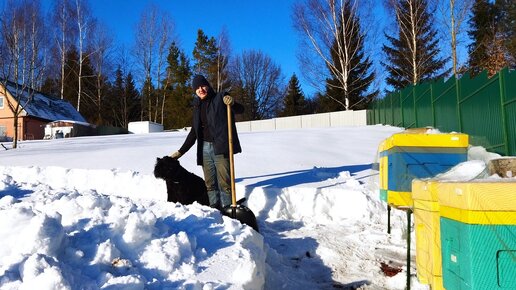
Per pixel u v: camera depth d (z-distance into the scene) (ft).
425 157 13.56
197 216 11.95
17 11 55.62
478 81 27.68
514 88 22.33
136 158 27.73
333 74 106.83
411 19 92.17
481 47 101.35
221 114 16.25
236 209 14.58
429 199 8.91
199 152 17.16
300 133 49.60
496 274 6.51
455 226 7.18
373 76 112.88
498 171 8.73
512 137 22.82
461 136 13.51
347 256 13.94
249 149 31.94
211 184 16.92
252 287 9.05
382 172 15.20
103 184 21.94
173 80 155.94
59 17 121.80
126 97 160.66
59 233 7.61
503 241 6.51
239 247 10.20
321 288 11.71
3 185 16.46
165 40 150.10
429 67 98.68
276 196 18.98
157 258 8.55
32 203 11.37
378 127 61.77
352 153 30.96
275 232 16.40
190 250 9.37
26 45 57.67
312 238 15.46
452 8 91.56
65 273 6.57
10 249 7.34
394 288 11.70
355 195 19.10
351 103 113.29
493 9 114.52
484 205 6.56
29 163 27.22
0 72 52.26
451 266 7.41
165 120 151.53
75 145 42.55
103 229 8.93
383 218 18.29
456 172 9.86
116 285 6.98
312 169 24.39
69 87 139.03
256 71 183.93
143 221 9.18
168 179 16.96
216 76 148.77
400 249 14.53
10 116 103.71
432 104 41.60
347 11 100.63
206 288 7.88
